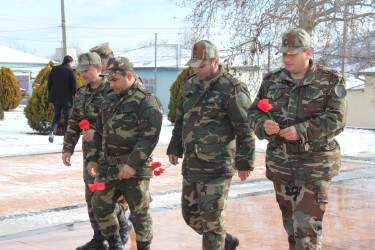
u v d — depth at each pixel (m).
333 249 4.97
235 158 4.00
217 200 3.95
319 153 3.66
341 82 3.66
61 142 14.59
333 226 5.85
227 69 14.11
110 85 4.34
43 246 5.02
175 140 4.38
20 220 6.09
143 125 4.21
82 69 4.78
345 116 3.61
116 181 4.37
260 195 7.62
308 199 3.61
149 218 4.44
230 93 3.99
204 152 3.98
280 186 3.86
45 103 16.81
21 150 12.77
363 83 25.06
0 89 30.77
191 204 4.18
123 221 5.00
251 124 3.86
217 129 4.00
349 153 13.47
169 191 7.94
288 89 3.79
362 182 8.86
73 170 10.01
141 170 4.34
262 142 16.03
